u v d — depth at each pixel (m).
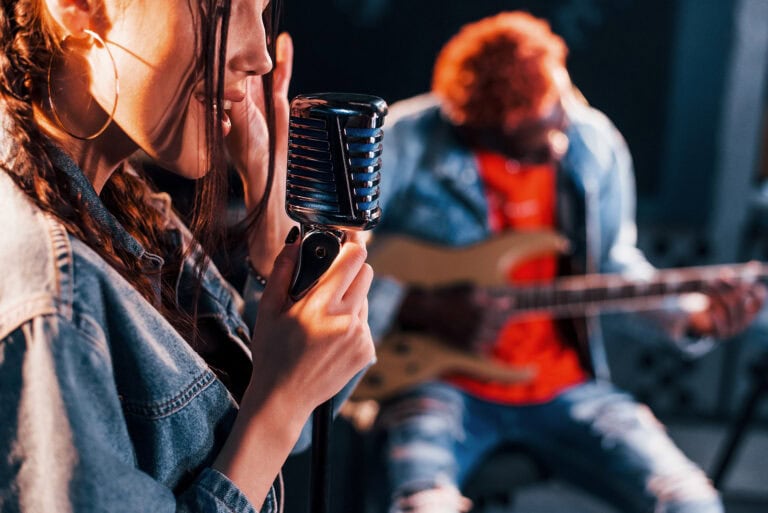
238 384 0.94
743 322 2.25
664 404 3.21
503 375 2.09
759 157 3.11
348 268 0.77
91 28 0.73
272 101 0.90
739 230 3.09
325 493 0.82
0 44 0.75
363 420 2.14
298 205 0.74
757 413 3.17
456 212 2.17
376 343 2.10
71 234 0.70
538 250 2.16
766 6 2.89
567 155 2.19
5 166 0.72
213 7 0.71
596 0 2.90
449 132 2.18
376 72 2.96
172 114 0.74
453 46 2.25
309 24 2.91
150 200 0.95
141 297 0.74
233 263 1.03
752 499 2.92
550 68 2.12
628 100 2.99
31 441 0.64
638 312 2.33
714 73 2.96
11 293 0.65
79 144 0.79
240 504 0.74
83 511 0.63
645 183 3.07
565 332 2.19
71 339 0.65
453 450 2.00
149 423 0.74
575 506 2.83
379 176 0.75
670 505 1.92
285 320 0.76
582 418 2.08
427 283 2.13
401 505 1.84
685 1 2.90
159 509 0.69
